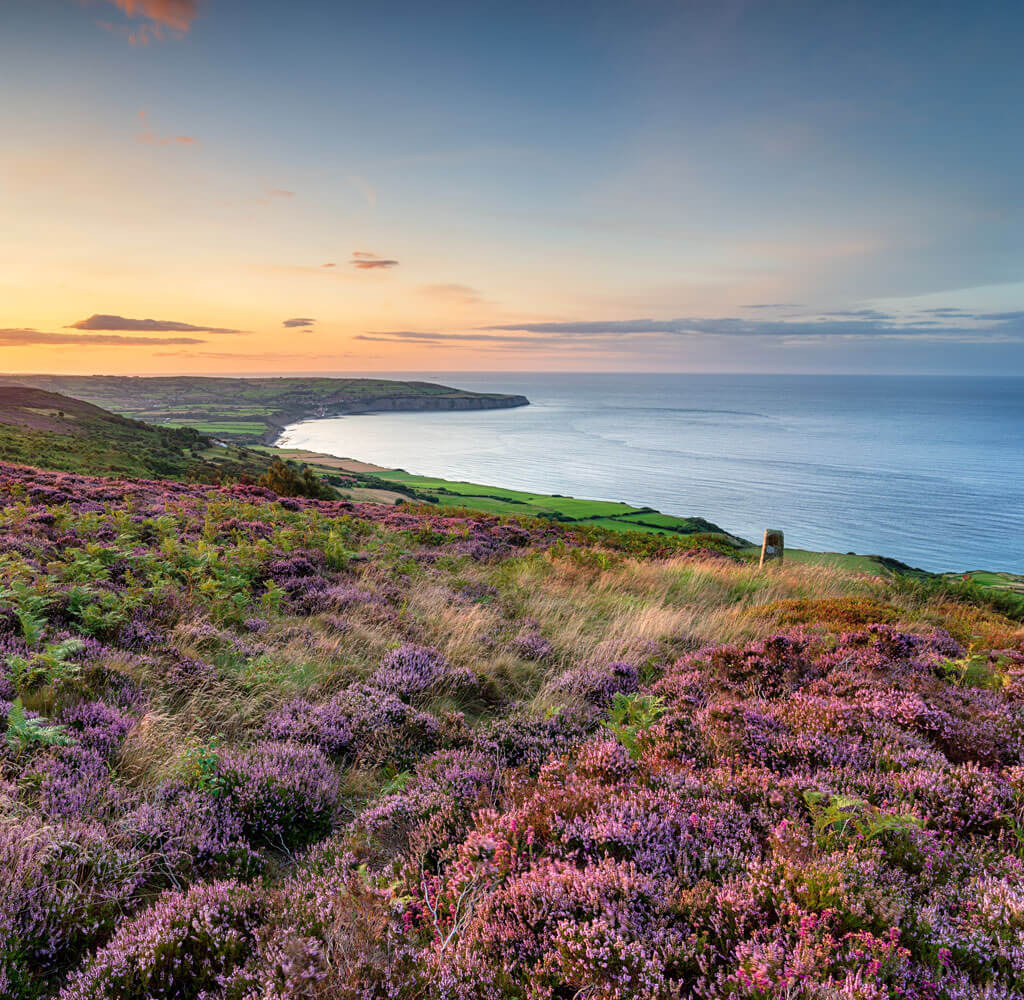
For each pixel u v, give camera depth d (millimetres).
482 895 3510
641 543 25312
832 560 25484
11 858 3475
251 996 2721
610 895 3262
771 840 3652
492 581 14508
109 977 2916
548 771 4977
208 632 8320
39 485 19656
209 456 105312
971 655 8180
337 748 6008
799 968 2602
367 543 17031
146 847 4043
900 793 4336
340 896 3377
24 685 5883
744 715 5699
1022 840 3900
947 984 2705
